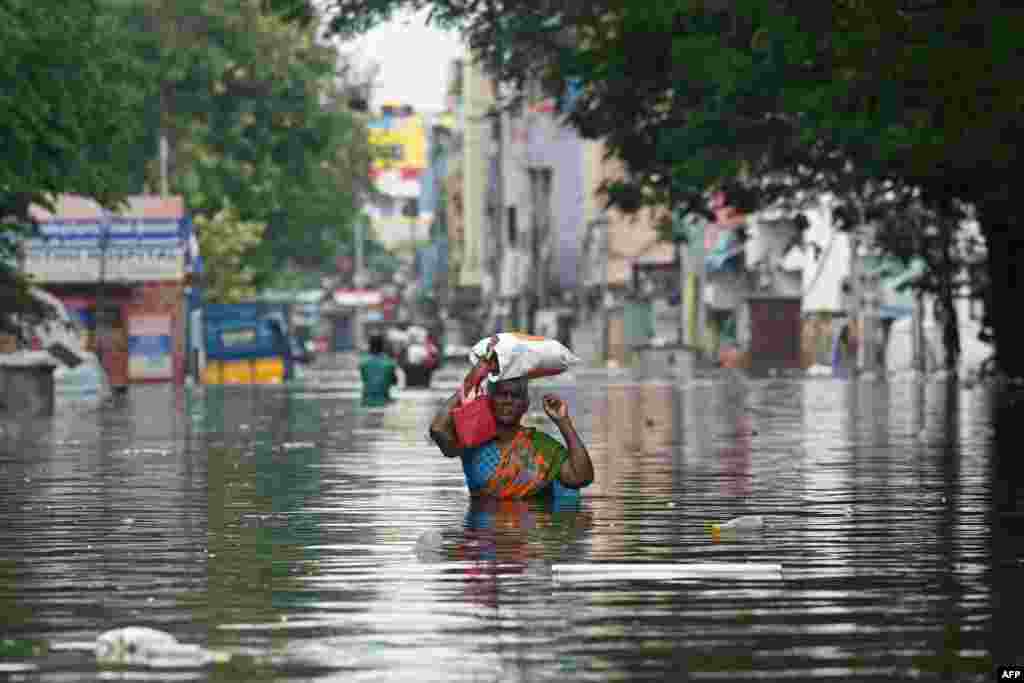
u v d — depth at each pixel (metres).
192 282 100.19
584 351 164.38
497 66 55.66
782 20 40.78
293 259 147.12
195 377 98.81
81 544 16.78
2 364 49.09
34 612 12.63
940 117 39.44
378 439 35.28
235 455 30.36
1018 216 52.41
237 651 11.03
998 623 11.99
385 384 56.84
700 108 48.72
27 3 49.50
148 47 118.56
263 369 99.38
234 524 18.53
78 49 51.81
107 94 53.78
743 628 11.80
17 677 10.29
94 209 95.75
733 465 27.22
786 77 43.56
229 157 124.19
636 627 11.82
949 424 39.81
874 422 41.19
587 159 164.50
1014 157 40.53
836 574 14.37
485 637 11.48
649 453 30.27
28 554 16.00
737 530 17.59
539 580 14.01
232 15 121.25
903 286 75.88
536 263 171.62
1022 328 60.16
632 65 50.62
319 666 10.55
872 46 37.06
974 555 15.62
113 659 10.80
